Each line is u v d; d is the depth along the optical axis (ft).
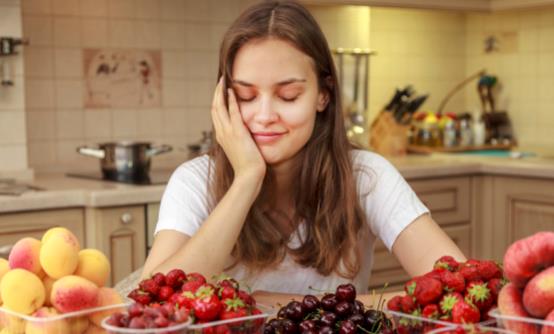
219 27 12.18
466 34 14.89
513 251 2.93
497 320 2.92
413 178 11.36
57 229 3.26
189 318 2.84
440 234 5.08
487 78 14.47
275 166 4.95
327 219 5.01
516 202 11.66
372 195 5.29
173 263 4.37
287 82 4.50
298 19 4.55
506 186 11.78
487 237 12.09
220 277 3.51
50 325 2.95
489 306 3.12
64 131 11.09
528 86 14.08
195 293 3.07
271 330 3.40
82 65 11.16
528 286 2.88
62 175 10.65
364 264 5.44
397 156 13.05
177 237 4.99
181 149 12.00
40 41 10.82
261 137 4.62
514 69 14.29
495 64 14.61
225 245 4.48
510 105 14.42
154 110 11.77
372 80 13.79
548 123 13.80
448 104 14.82
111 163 10.07
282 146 4.63
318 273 5.09
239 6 12.31
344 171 5.05
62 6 10.94
